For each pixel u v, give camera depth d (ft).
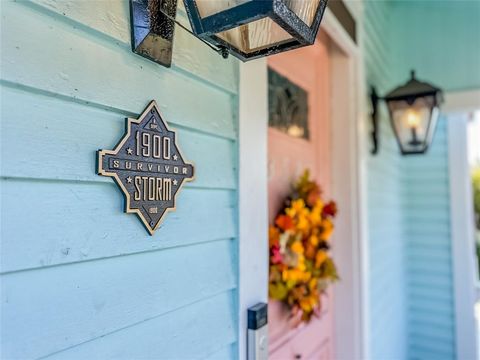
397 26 8.70
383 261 7.15
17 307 1.45
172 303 2.16
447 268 8.99
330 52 5.56
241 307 2.74
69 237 1.63
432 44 8.37
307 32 1.76
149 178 2.00
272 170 4.04
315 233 4.25
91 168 1.72
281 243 3.76
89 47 1.74
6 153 1.43
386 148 7.75
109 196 1.81
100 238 1.76
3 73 1.42
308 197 4.26
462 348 8.68
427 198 9.26
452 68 8.17
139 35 1.94
